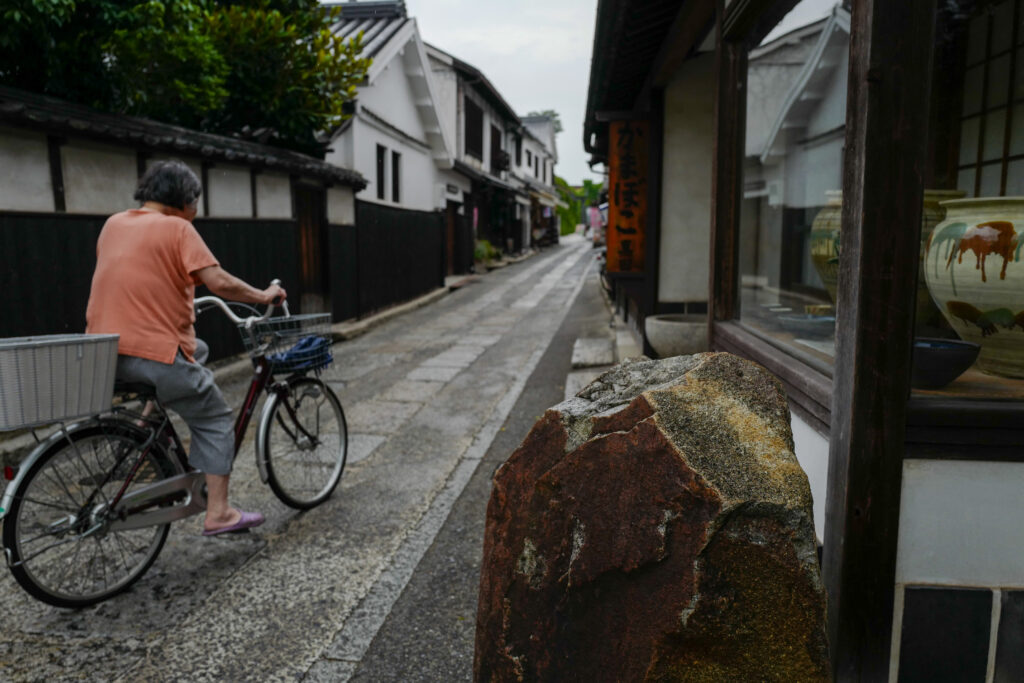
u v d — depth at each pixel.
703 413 1.49
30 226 5.07
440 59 20.52
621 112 7.40
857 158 1.80
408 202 15.61
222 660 2.56
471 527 3.76
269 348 3.73
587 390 1.79
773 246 3.84
